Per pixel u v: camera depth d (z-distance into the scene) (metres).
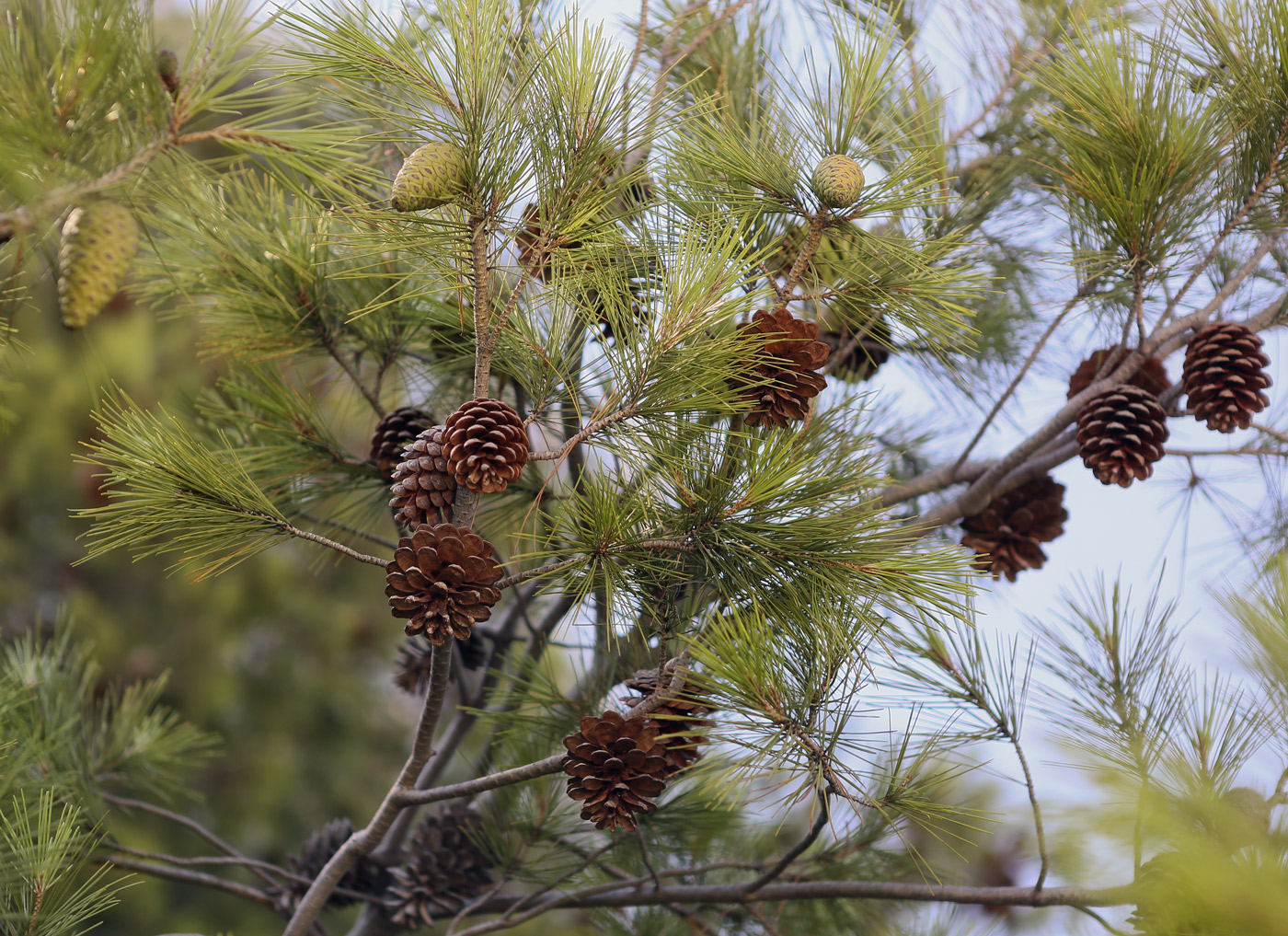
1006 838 2.76
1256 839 2.23
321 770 6.72
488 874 2.72
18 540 5.84
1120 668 2.45
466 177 2.34
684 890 2.63
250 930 5.99
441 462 2.37
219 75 2.32
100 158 2.29
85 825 2.66
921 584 2.40
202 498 2.39
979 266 2.70
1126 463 2.52
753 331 2.40
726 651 2.38
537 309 2.48
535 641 2.66
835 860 2.68
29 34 2.27
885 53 2.51
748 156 2.48
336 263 2.58
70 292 2.28
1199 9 2.52
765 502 2.41
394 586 2.35
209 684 6.05
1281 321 2.57
